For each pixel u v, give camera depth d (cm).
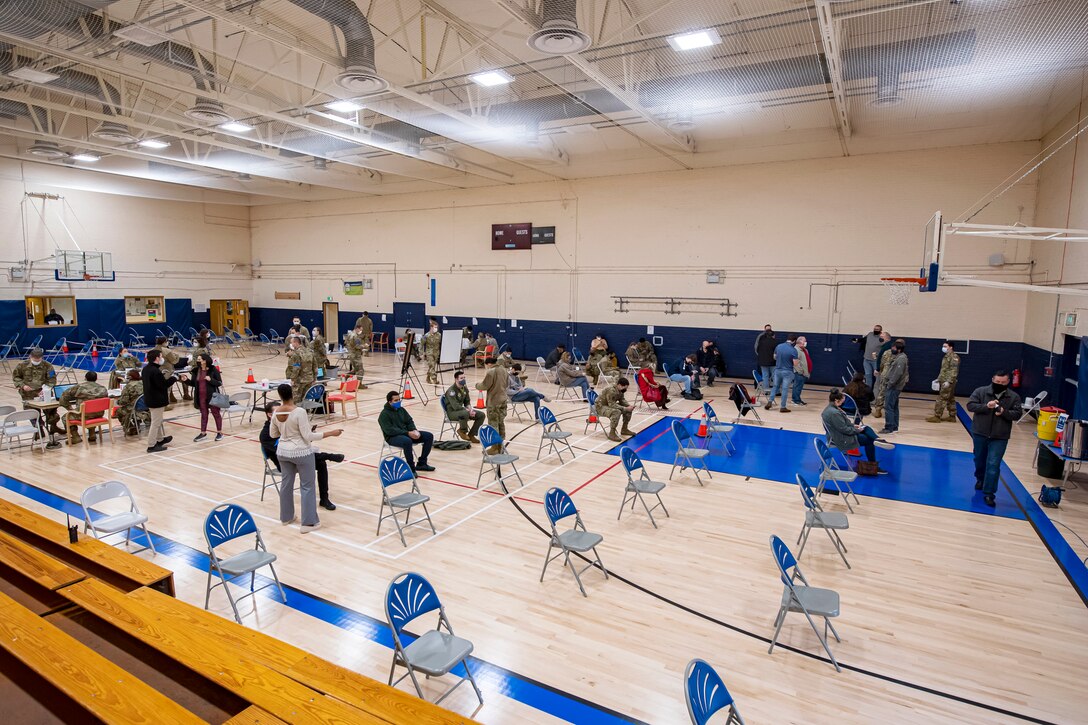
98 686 252
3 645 281
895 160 1622
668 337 1988
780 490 907
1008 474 975
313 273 2798
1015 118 1366
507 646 504
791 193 1761
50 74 1107
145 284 2586
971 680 464
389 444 943
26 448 1091
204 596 580
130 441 1149
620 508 798
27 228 2214
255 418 1348
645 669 474
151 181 2492
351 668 475
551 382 1873
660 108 1404
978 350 1577
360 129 1611
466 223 2345
